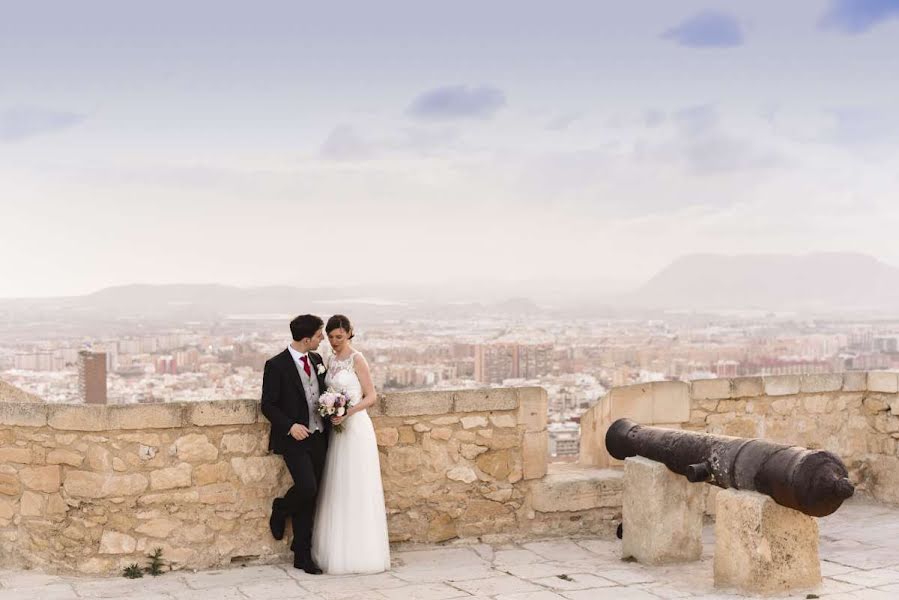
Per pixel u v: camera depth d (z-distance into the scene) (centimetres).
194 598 570
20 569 655
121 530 636
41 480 650
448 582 611
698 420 839
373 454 657
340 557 640
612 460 817
